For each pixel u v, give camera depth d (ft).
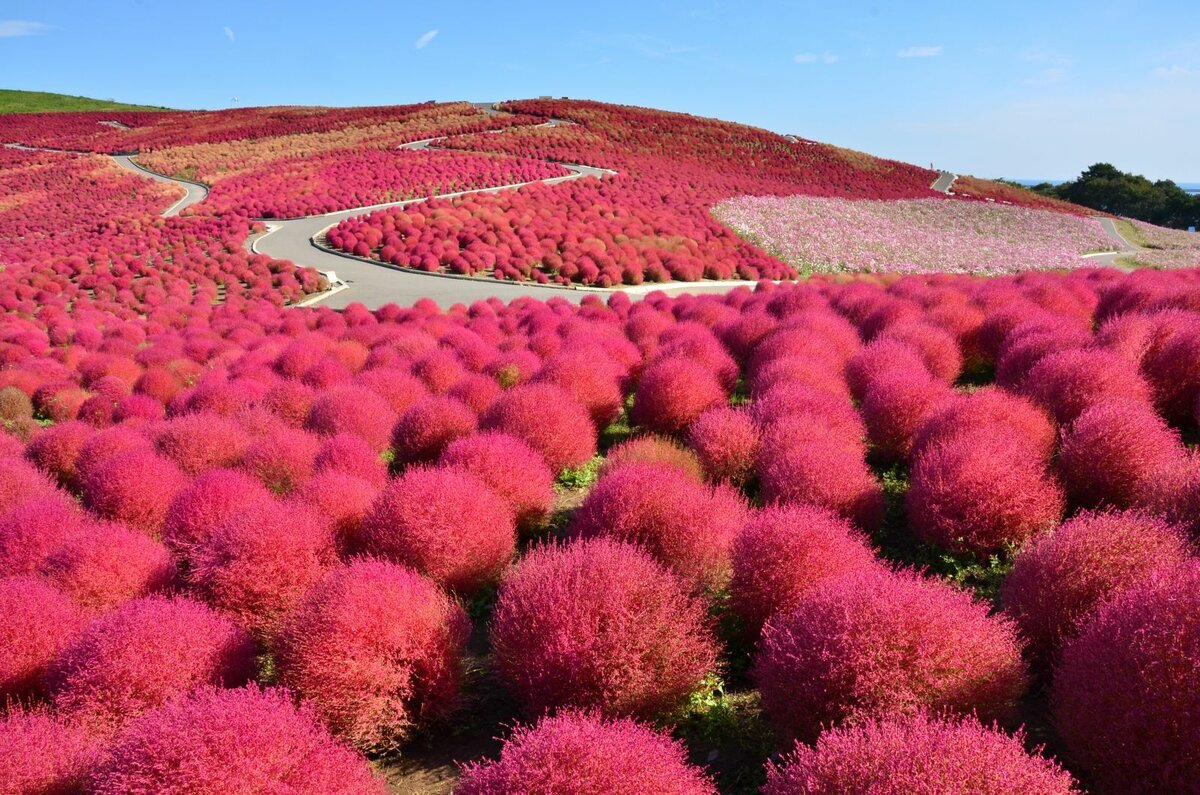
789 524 15.92
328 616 13.93
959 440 20.22
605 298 90.12
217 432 29.73
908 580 12.91
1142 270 64.44
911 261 119.03
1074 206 232.53
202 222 136.15
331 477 22.15
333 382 40.57
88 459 29.60
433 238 117.08
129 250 118.42
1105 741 10.64
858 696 11.48
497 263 105.09
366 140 219.82
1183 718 9.92
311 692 13.55
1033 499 18.26
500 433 25.48
